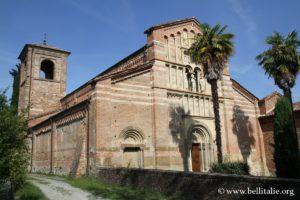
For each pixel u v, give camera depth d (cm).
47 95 4812
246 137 3519
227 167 2245
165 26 3114
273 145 2630
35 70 4809
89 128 2531
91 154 2450
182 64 3156
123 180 2084
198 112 3161
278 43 2822
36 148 3981
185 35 3291
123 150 2561
